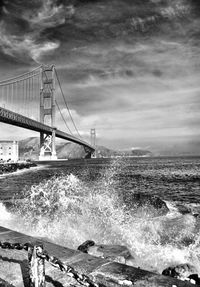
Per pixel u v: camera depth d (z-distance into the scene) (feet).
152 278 10.34
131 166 247.09
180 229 29.12
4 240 14.69
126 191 67.36
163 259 21.74
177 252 23.17
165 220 32.48
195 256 22.45
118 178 112.37
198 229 29.37
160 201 39.29
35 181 105.09
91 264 11.83
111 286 10.03
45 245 14.23
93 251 18.42
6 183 99.04
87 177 111.86
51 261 10.11
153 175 131.44
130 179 108.17
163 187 81.35
